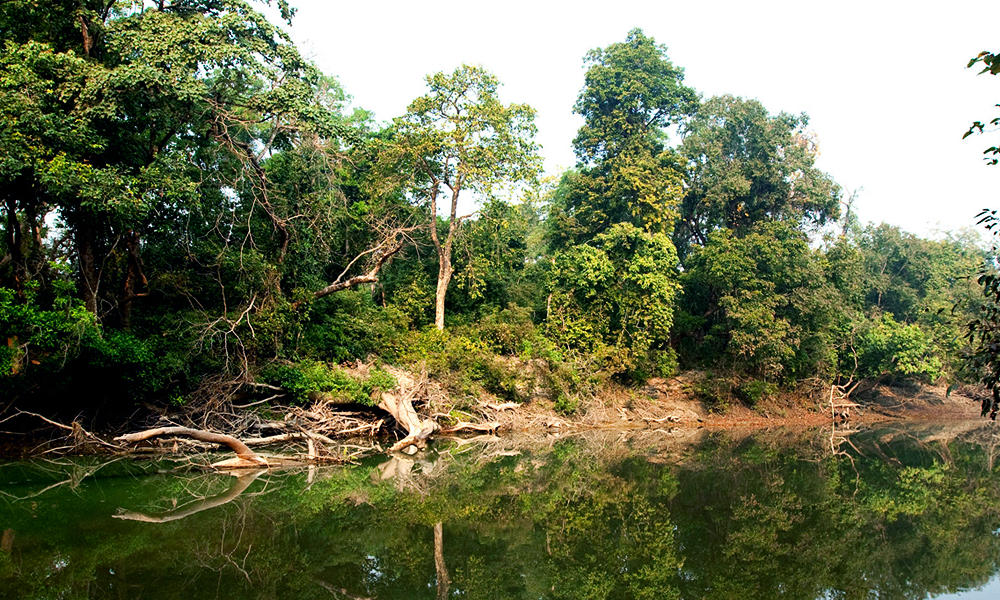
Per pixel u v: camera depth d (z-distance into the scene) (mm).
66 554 8625
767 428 28578
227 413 16688
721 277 28594
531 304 31328
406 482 14594
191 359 16797
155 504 11391
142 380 15633
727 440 24125
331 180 21156
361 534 10492
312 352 20141
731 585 9047
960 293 36125
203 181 17938
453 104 26703
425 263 30594
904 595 8758
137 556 8742
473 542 10539
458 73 26172
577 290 29000
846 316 31359
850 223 42312
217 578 8109
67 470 13578
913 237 40312
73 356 14297
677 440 23734
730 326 28891
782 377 31109
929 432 29078
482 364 24047
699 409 29516
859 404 34188
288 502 12094
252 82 16984
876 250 40812
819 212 35062
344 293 23391
